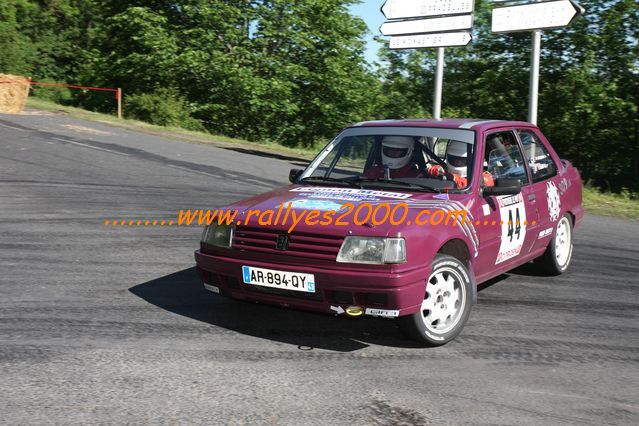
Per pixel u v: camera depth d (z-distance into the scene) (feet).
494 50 97.30
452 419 10.98
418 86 117.70
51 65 161.17
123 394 11.43
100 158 45.91
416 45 48.88
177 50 102.32
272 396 11.63
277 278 14.17
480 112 100.99
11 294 17.33
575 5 40.63
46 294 17.48
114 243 23.82
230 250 14.97
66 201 30.89
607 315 17.95
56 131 59.77
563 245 22.43
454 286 15.07
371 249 13.53
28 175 36.96
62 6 164.96
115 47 111.86
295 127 114.93
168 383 12.01
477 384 12.61
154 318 15.94
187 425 10.34
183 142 64.90
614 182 94.07
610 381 13.07
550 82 90.79
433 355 14.20
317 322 16.25
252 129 112.47
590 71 83.51
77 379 12.00
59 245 23.02
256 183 40.78
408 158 17.35
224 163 50.06
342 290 13.60
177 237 25.41
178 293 18.21
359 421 10.77
